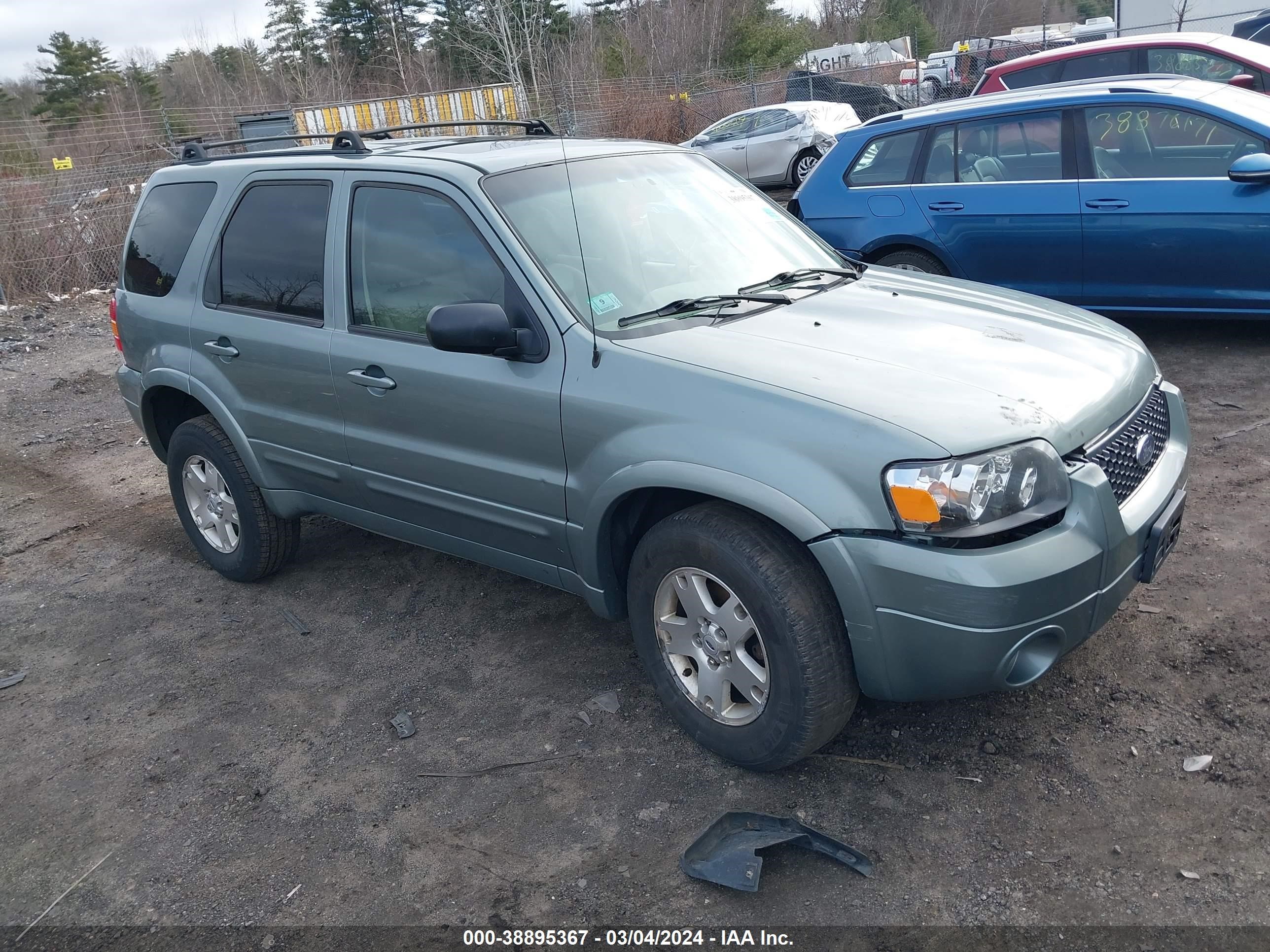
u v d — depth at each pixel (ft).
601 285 11.16
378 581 15.60
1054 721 10.49
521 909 8.85
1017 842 8.98
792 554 9.28
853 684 9.50
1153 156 20.43
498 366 11.03
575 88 79.25
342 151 13.48
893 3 163.84
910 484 8.47
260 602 15.34
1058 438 8.98
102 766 11.61
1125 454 9.76
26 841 10.45
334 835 10.05
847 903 8.52
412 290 12.00
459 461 11.69
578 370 10.42
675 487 9.60
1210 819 8.95
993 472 8.51
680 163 13.85
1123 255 20.75
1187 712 10.36
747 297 11.50
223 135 59.57
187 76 144.25
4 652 14.58
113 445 24.20
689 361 9.86
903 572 8.55
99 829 10.52
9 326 38.14
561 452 10.63
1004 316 11.32
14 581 17.02
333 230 12.83
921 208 22.95
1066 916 8.15
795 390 9.22
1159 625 11.89
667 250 12.07
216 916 9.14
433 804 10.34
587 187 12.26
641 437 9.85
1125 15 64.95
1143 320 24.25
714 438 9.38
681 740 10.91
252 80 138.10
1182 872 8.42
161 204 15.71
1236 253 19.61
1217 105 19.81
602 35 112.37
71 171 46.96
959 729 10.54
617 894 8.89
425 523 12.76
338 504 13.87
